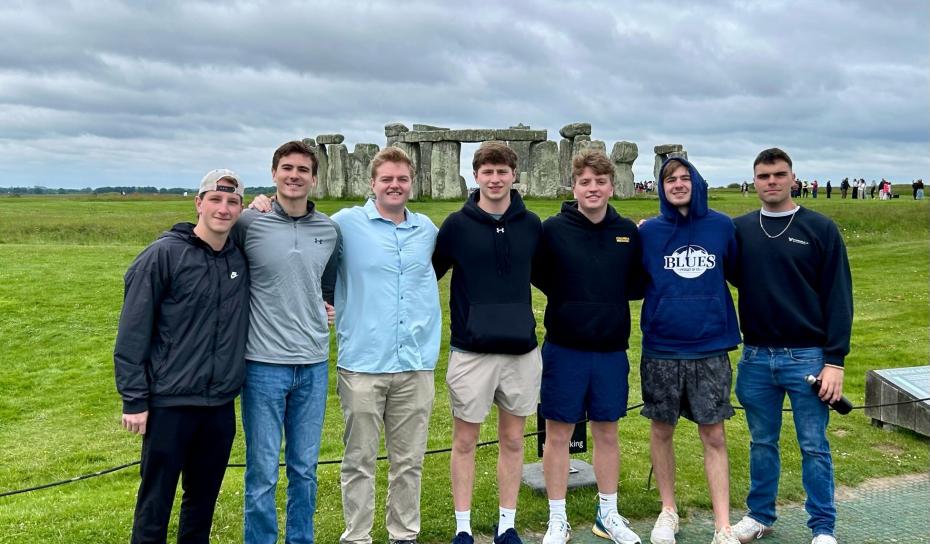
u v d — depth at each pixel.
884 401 8.05
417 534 5.34
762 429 5.48
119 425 8.80
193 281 4.51
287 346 4.78
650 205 26.45
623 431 8.14
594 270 5.29
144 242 20.95
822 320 5.27
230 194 4.52
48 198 44.91
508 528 5.32
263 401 4.77
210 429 4.62
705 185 5.30
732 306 5.47
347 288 5.10
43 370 10.52
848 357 11.16
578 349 5.33
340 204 28.28
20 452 7.94
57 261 16.44
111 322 12.41
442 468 7.00
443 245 5.31
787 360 5.28
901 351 11.39
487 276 5.17
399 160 5.06
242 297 4.69
